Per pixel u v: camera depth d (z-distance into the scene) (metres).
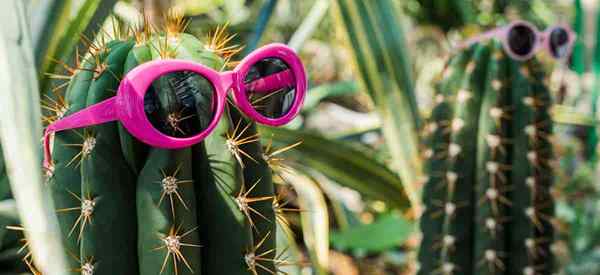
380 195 1.52
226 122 0.72
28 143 0.59
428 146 1.19
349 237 1.84
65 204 0.72
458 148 1.14
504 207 1.13
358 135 1.88
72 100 0.72
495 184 1.12
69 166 0.72
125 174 0.71
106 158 0.70
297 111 0.76
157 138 0.68
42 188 0.58
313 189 1.35
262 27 1.38
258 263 0.76
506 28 1.13
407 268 1.84
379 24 1.40
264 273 0.76
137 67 0.68
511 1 1.35
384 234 1.85
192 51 0.73
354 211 2.04
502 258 1.14
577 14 1.94
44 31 0.92
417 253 1.20
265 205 0.75
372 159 1.49
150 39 0.74
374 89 1.41
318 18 1.69
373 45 1.40
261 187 0.75
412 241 1.64
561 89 1.77
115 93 0.70
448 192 1.15
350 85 2.05
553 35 1.16
